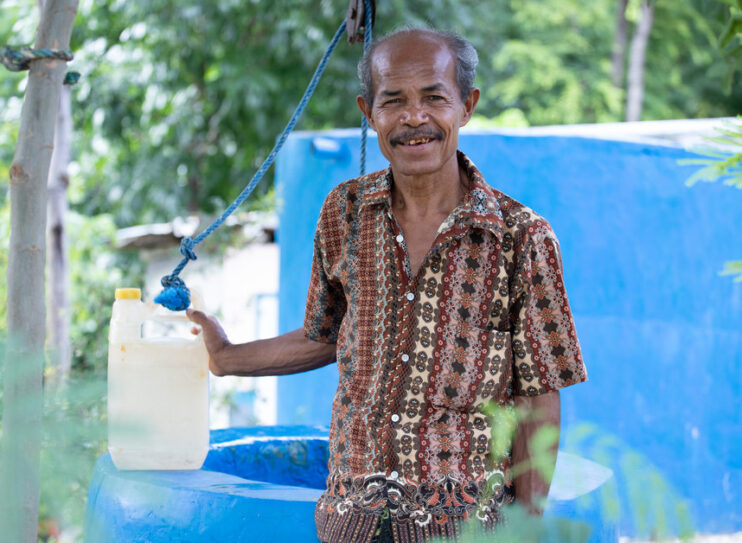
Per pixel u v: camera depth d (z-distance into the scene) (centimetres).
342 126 1140
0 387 78
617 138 443
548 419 160
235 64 1055
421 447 157
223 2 1019
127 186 1144
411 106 160
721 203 465
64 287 578
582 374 160
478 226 159
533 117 1309
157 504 190
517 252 161
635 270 441
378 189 168
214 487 194
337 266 174
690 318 454
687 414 452
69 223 809
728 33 186
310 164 495
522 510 93
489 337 160
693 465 452
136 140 1164
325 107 1101
